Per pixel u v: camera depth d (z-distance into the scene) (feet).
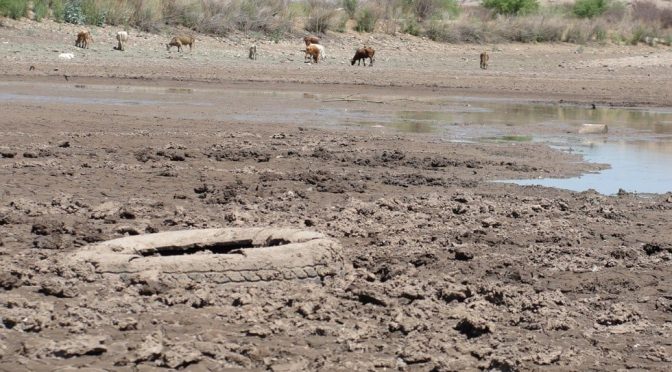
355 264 30.76
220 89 96.27
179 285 27.22
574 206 42.27
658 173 53.06
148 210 37.68
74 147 53.42
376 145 59.67
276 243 30.09
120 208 37.40
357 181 46.32
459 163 53.36
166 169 47.80
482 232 35.83
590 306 27.71
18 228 34.19
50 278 27.63
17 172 45.32
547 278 30.40
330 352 23.26
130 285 27.30
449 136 66.33
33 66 103.96
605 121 80.59
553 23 187.42
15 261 29.40
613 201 43.75
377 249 32.89
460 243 34.30
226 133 61.57
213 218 36.73
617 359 23.56
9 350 22.45
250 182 45.39
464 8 209.26
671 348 24.40
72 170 46.32
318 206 39.93
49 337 23.34
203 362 22.18
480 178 49.44
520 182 48.91
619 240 35.99
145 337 23.48
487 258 32.19
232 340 23.70
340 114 78.18
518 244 34.55
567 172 52.54
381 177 47.85
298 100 87.92
